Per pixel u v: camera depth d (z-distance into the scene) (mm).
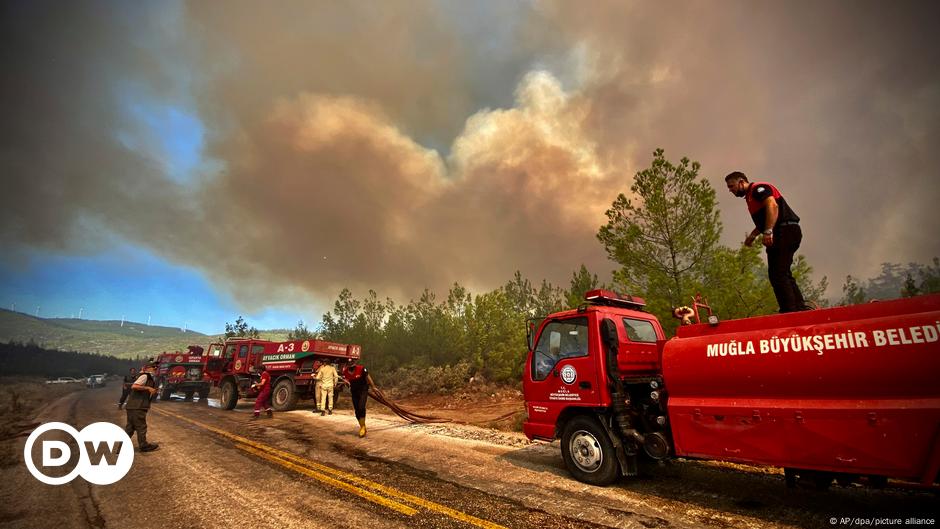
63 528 4309
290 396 15711
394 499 5039
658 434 5035
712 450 4477
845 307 3857
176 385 22875
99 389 48031
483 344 22688
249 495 5246
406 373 23250
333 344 16891
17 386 41938
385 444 8594
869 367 3553
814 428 3805
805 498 4762
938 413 3211
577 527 4148
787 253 4785
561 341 6320
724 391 4477
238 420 12883
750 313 9711
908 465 3318
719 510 4527
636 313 6883
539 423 6383
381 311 28734
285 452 7809
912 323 3436
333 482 5789
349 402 18516
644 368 6195
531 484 5648
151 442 8930
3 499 5234
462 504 4844
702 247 10898
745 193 5254
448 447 8219
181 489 5543
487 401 17672
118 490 5543
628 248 11641
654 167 11531
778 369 4055
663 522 4234
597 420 5730
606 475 5465
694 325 4918
